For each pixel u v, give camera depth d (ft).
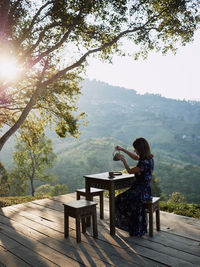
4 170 72.23
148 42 23.90
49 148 75.41
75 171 274.36
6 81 20.66
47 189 94.89
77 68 24.80
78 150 352.08
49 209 17.28
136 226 11.68
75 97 27.58
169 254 9.96
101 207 14.73
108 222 14.12
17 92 24.88
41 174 85.71
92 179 13.00
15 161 75.87
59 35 21.99
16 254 10.32
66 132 28.30
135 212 11.68
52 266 9.21
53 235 12.32
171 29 22.75
